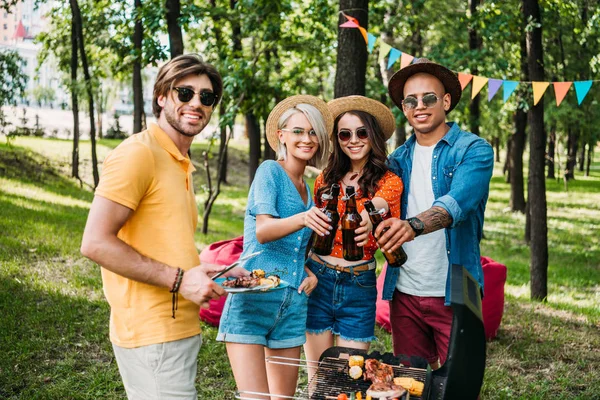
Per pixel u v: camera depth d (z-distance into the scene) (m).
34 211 9.91
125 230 2.29
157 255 2.28
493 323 5.38
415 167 3.19
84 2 12.40
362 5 5.56
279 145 3.03
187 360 2.34
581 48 12.96
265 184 2.86
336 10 11.00
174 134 2.40
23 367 4.32
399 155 3.28
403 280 3.19
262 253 2.89
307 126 2.91
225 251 5.37
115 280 2.32
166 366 2.27
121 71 12.96
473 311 1.98
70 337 4.90
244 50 11.24
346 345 3.16
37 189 12.77
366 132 3.10
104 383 4.14
